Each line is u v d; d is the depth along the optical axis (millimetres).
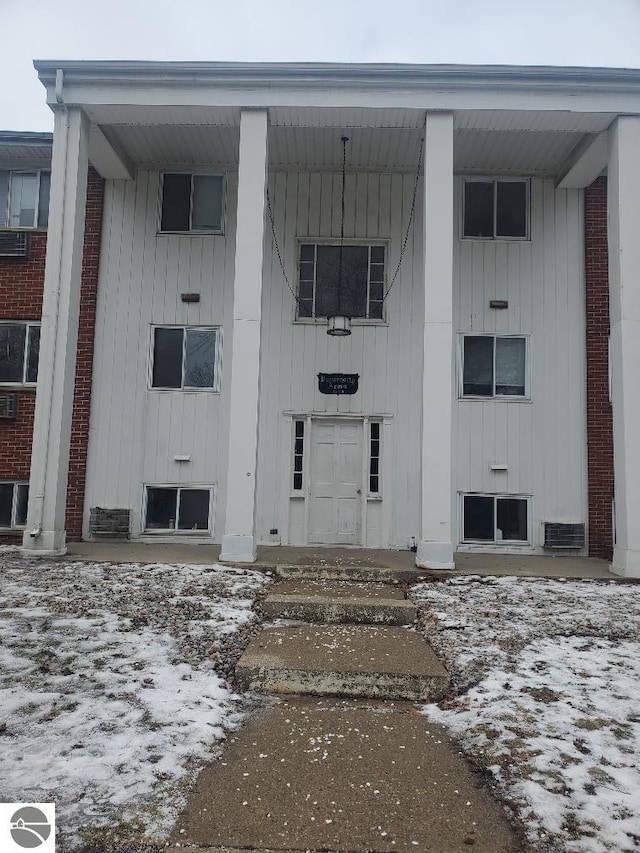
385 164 11438
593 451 11094
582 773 3625
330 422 11289
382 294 11531
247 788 3475
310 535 11031
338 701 4812
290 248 11547
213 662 5230
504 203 11664
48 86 9453
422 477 8875
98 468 11211
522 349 11430
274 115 9539
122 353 11430
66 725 4027
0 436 11484
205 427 11297
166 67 9219
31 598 6664
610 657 5480
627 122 9289
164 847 2955
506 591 7742
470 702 4633
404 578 8422
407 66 9141
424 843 3049
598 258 11430
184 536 11094
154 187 11719
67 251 9414
